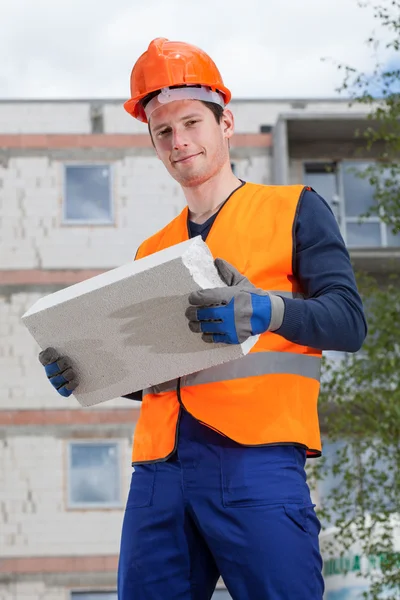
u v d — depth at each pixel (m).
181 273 1.98
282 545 2.07
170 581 2.20
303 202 2.29
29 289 17.14
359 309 2.18
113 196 17.50
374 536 9.18
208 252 2.04
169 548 2.20
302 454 2.20
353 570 11.31
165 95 2.33
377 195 9.67
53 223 17.41
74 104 17.80
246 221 2.30
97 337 2.17
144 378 2.20
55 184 17.50
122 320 2.11
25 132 17.70
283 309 2.03
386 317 9.11
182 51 2.35
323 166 18.17
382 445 9.20
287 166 17.17
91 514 16.23
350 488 9.34
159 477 2.22
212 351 2.07
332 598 11.66
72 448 16.50
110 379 2.24
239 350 2.03
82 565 16.03
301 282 2.25
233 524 2.11
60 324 2.18
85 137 17.61
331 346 2.13
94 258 17.33
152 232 17.44
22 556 16.06
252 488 2.11
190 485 2.17
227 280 2.05
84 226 17.42
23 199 17.44
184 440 2.19
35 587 15.94
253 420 2.15
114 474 16.39
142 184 17.55
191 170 2.35
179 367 2.14
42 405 16.59
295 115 17.34
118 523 16.22
